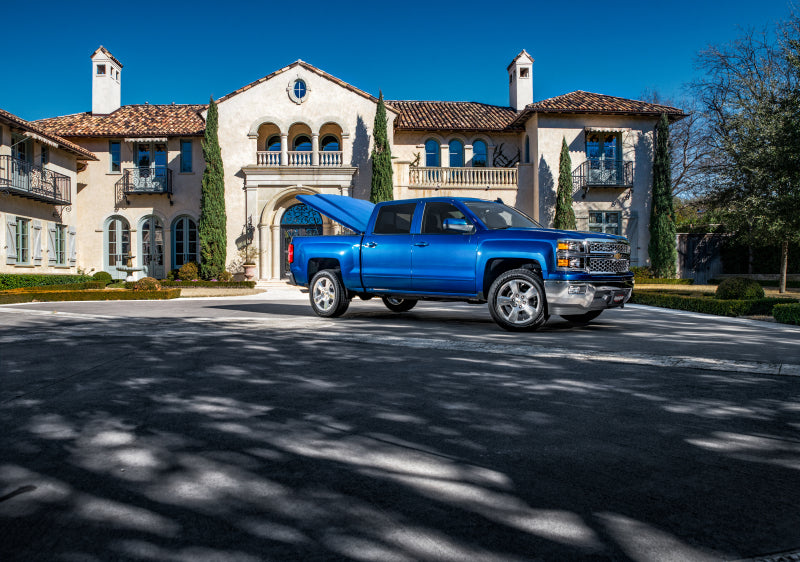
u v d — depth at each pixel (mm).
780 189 17703
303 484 2615
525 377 4906
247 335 7547
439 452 3047
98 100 30250
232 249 26812
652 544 2098
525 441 3229
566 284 7590
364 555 2004
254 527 2207
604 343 6801
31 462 2902
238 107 27000
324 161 27109
